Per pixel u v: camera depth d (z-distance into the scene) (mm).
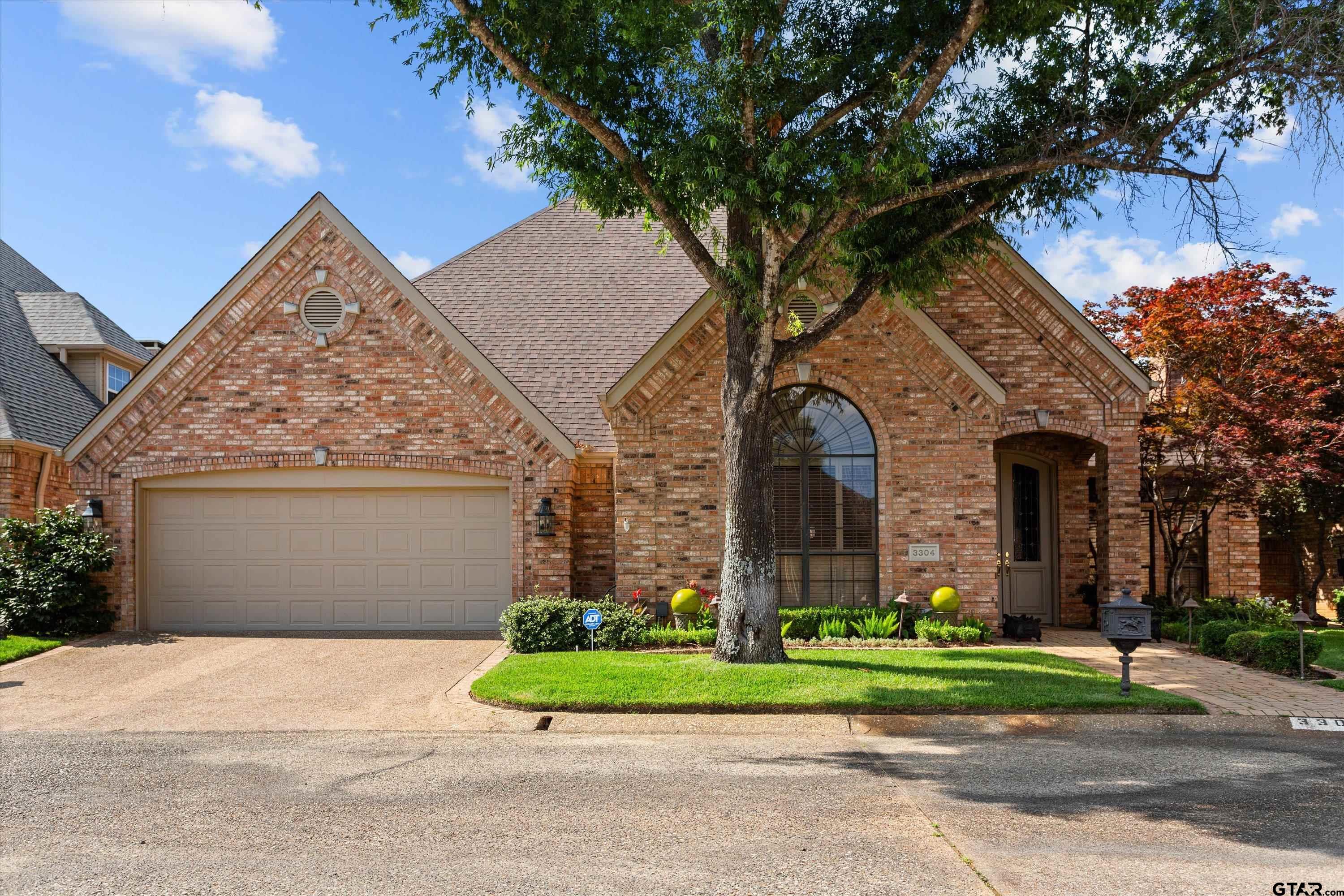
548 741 8930
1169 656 13781
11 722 9898
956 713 9664
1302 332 17766
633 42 10836
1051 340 16219
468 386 16000
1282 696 10539
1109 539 16047
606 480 17062
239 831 6188
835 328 12070
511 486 15898
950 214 12117
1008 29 11539
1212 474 16734
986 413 15469
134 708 10555
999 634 16156
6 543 15719
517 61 10867
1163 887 5051
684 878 5262
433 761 8148
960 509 15438
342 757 8336
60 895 5062
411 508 16297
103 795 7086
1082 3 11492
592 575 16938
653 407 15617
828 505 15859
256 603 16234
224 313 16109
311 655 13695
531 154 11914
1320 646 11984
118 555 15922
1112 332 20125
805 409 15977
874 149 10797
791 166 10320
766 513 11898
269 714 10242
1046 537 18031
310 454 16016
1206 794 6938
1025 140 12078
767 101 10820
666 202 11406
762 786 7230
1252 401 17297
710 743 8812
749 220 11789
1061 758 8125
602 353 18672
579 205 12766
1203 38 11547
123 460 16016
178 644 14648
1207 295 18062
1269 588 22594
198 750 8625
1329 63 10328
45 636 14922
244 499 16312
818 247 11375
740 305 11672
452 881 5234
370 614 16188
